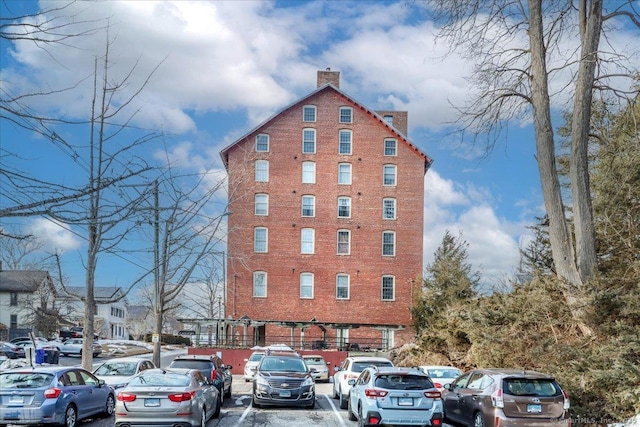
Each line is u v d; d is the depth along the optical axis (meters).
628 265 20.73
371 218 54.88
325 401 23.44
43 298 68.75
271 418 18.39
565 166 33.28
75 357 53.91
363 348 49.12
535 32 23.61
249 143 54.75
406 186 55.44
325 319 53.38
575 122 22.80
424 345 31.97
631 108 22.50
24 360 35.94
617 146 24.02
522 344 20.62
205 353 42.03
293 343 47.81
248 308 52.97
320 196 54.75
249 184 53.75
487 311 21.64
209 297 61.03
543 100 23.39
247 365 32.59
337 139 55.50
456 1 23.30
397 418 15.02
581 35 23.27
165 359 50.75
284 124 55.25
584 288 19.31
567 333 20.56
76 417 16.19
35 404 15.07
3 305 73.12
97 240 20.62
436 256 48.19
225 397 24.05
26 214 6.07
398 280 54.31
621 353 15.90
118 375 20.28
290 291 53.50
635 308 17.94
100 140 15.57
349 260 54.31
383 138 55.81
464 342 30.28
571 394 16.44
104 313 92.56
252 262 53.41
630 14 22.27
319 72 57.09
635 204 23.45
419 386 15.35
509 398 13.99
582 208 22.31
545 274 22.77
